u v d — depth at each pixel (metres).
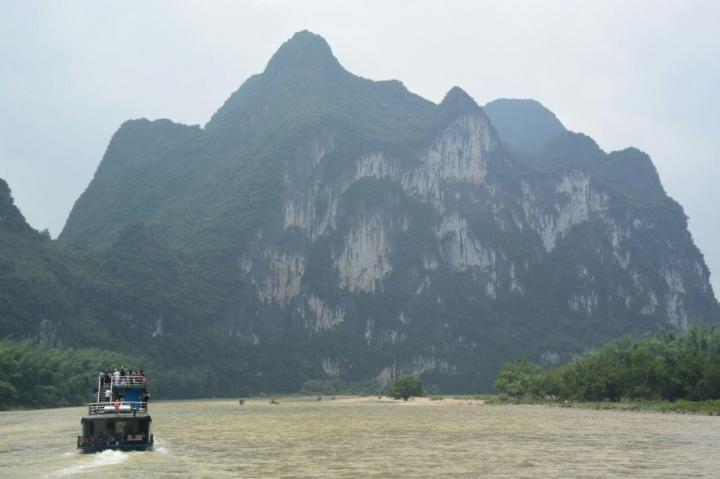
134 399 52.00
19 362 129.88
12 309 198.25
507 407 132.75
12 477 36.50
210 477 36.59
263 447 52.38
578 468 40.34
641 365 124.44
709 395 107.62
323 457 45.66
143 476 36.84
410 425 78.12
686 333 163.12
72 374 152.12
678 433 64.00
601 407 117.00
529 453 48.00
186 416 104.62
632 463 42.59
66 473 37.97
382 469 39.91
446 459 44.62
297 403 183.12
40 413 110.69
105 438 48.59
